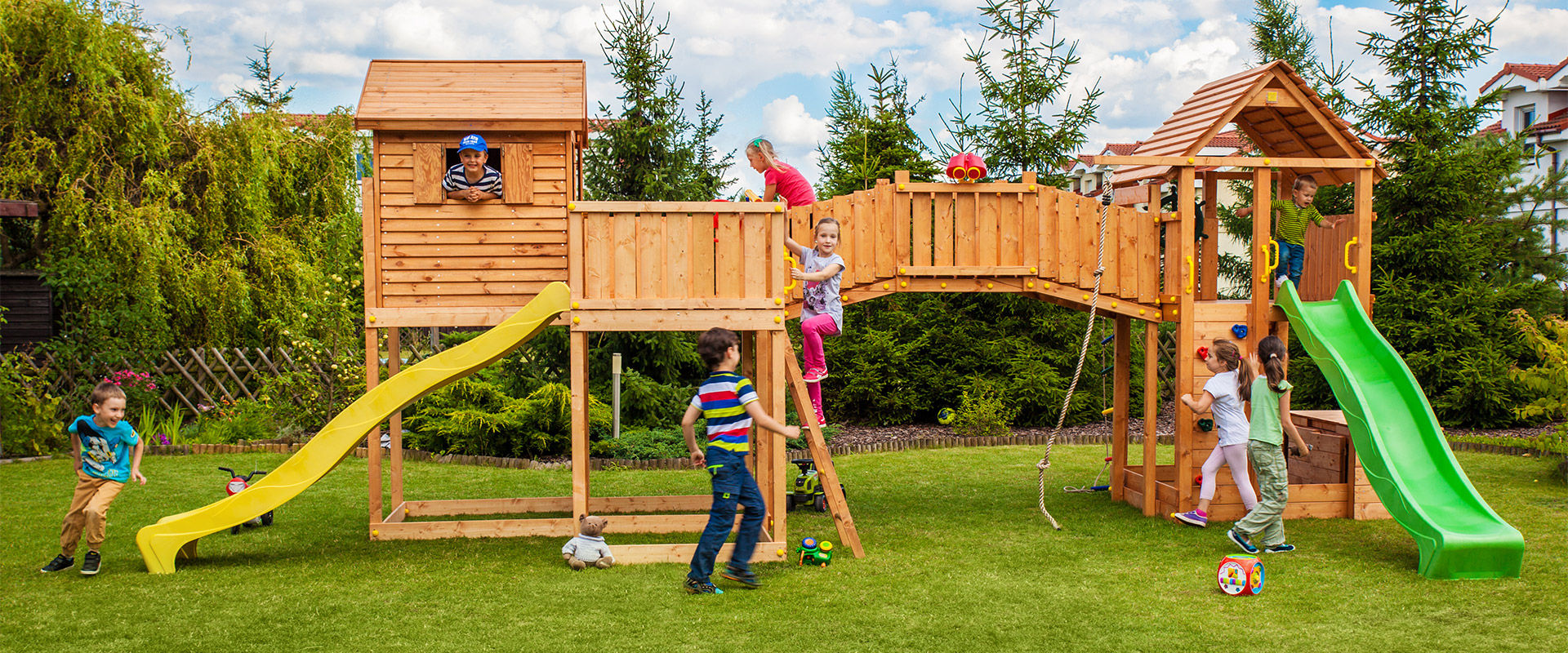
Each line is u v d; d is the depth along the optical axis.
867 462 11.27
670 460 10.98
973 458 11.45
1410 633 4.99
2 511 8.15
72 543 6.28
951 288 8.01
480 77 7.42
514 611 5.41
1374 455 6.87
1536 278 17.50
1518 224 15.35
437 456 11.24
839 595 5.75
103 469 6.25
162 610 5.45
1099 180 27.75
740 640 4.91
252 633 5.04
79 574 6.23
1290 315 8.01
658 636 4.97
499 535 7.48
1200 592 5.80
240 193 15.48
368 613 5.39
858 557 6.76
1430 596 5.67
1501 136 15.50
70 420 12.33
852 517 8.25
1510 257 15.09
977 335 14.33
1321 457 8.64
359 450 11.47
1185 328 7.98
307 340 13.70
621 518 7.68
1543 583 5.91
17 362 12.15
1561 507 8.12
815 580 6.13
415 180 7.05
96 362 12.86
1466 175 13.61
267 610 5.45
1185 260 7.99
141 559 6.65
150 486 9.45
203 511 6.53
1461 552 6.02
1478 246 13.83
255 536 7.41
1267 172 8.12
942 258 7.96
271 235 16.25
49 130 14.11
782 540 6.71
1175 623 5.18
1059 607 5.48
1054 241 8.08
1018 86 14.86
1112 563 6.54
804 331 7.54
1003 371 13.99
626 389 12.42
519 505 8.52
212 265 14.65
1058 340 14.32
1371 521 7.91
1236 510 7.99
